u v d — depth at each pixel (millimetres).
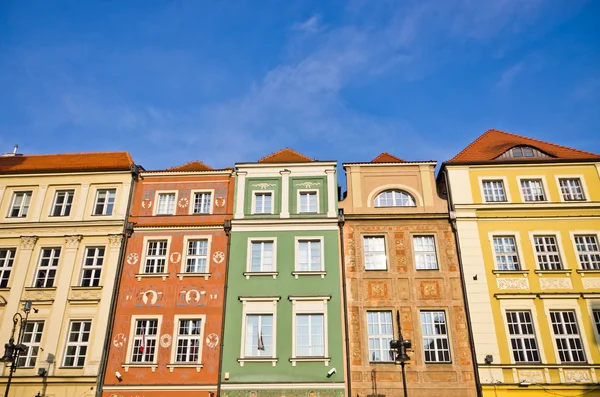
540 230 25562
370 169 27828
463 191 26734
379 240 26016
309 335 23844
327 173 27781
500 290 24203
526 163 27266
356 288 24625
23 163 30859
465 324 23641
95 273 26062
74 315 24891
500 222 25844
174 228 26812
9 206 28172
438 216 26062
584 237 25500
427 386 22391
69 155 31766
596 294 23766
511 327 23562
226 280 25172
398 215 26172
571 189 26812
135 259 26188
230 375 23078
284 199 27234
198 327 24484
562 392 22000
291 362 23172
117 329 24469
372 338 23703
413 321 23781
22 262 26422
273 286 24906
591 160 27047
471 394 22188
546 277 24438
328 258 25453
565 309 23672
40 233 27125
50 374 23547
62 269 26062
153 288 25328
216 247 26188
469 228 25703
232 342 23766
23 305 25297
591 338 22984
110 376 23438
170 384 23094
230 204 27453
